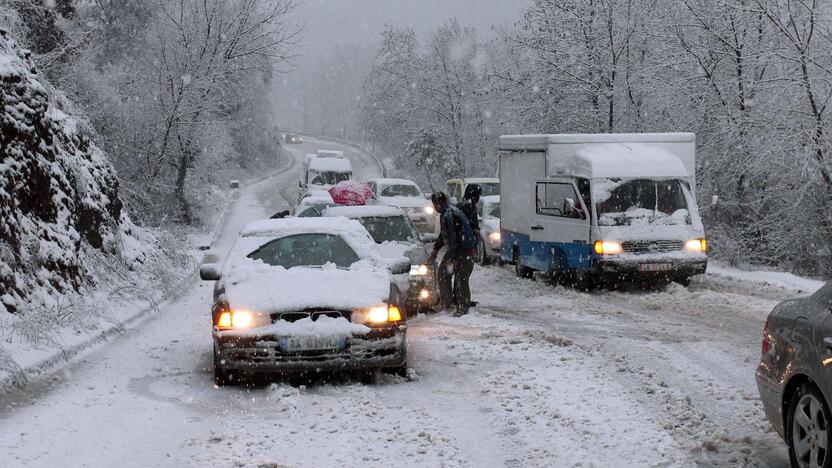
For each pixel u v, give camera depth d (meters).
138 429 6.91
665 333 11.33
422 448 6.32
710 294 14.87
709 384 8.26
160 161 31.30
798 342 5.41
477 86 48.56
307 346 8.16
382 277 9.00
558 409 7.32
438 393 8.09
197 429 6.91
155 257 18.66
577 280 16.08
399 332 8.45
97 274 14.36
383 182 29.75
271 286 8.62
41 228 12.58
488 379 8.56
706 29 23.39
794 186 22.38
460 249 12.86
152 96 31.36
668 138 16.81
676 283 16.11
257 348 8.14
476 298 15.38
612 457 6.04
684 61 23.77
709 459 5.92
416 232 14.30
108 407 7.64
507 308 13.97
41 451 6.30
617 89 27.58
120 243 16.31
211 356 10.12
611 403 7.50
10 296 10.60
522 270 18.34
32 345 9.66
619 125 28.28
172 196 31.67
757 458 5.93
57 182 13.62
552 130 29.20
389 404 7.68
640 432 6.59
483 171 49.22
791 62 22.00
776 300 14.30
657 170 16.03
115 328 11.68
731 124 22.55
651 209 15.93
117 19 39.16
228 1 32.03
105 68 35.19
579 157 16.38
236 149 69.44
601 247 15.55
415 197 28.98
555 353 9.85
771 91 22.22
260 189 60.72
